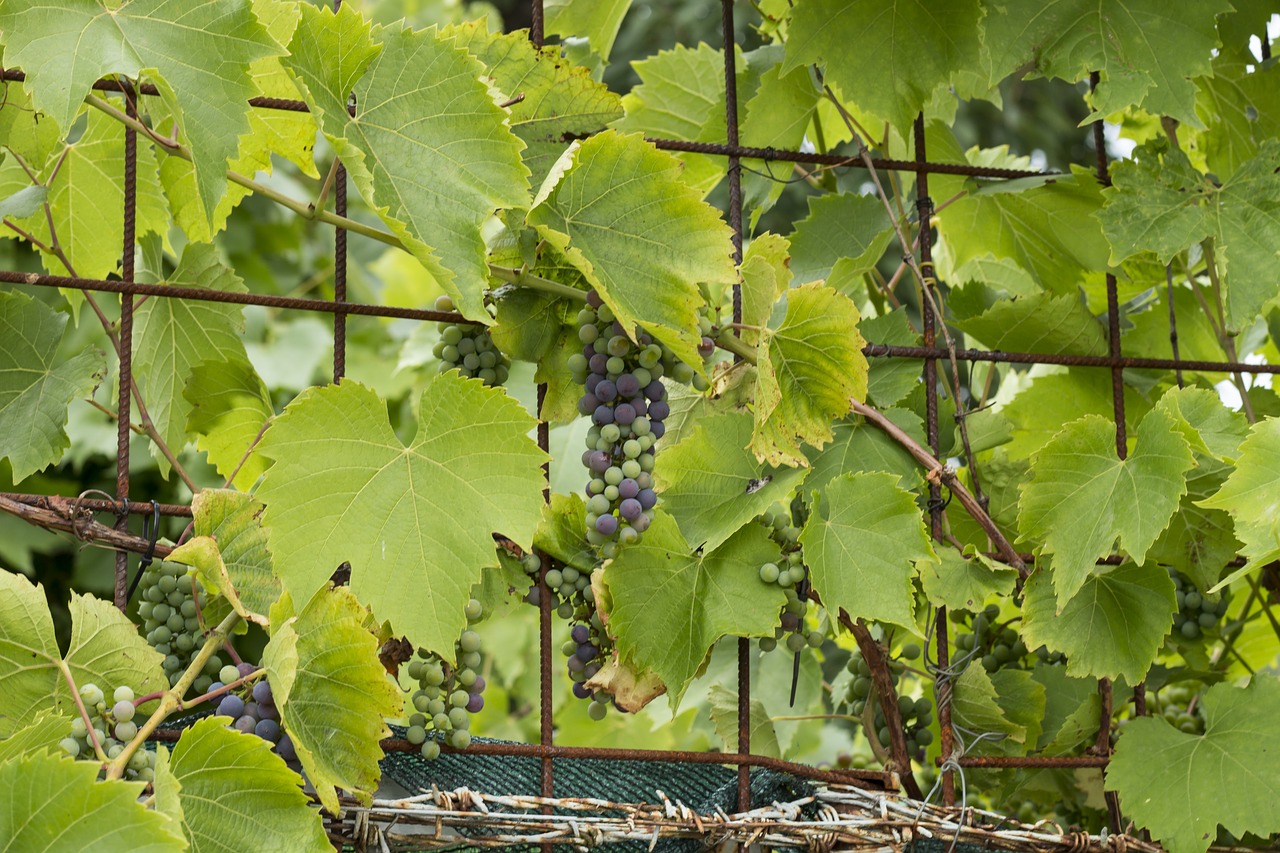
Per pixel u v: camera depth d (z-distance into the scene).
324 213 2.74
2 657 2.64
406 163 2.67
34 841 2.53
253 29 2.62
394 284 4.14
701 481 2.80
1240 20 3.01
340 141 2.62
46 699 2.66
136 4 2.62
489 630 3.96
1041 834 2.81
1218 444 2.85
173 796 2.56
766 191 3.06
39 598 2.65
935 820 2.80
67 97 2.59
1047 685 2.98
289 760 2.68
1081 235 3.02
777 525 2.81
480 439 2.69
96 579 3.69
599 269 2.72
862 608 2.76
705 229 2.72
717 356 2.90
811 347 2.78
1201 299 3.04
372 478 2.67
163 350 2.91
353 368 4.11
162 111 2.85
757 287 2.77
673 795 2.82
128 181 2.75
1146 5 2.87
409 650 2.74
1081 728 2.88
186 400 2.87
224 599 2.73
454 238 2.66
